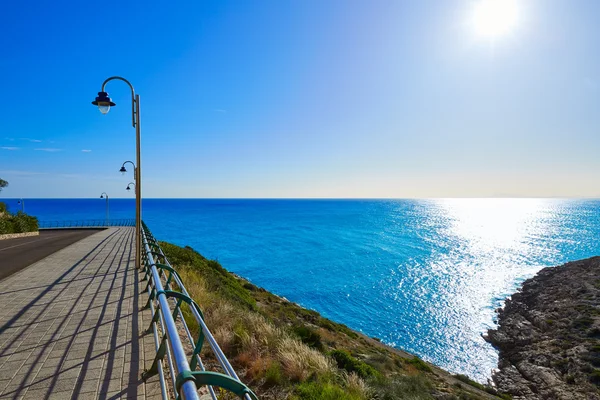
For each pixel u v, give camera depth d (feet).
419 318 108.68
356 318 106.32
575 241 310.04
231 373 6.07
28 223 93.86
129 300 24.29
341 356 29.09
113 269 37.06
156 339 14.25
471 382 65.67
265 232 308.19
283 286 134.51
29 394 11.64
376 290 134.72
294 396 16.10
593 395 57.72
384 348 71.00
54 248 58.13
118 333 17.67
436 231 369.50
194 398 4.12
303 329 33.76
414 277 157.58
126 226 135.64
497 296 135.03
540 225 481.87
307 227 363.76
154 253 27.84
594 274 135.03
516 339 89.92
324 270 161.68
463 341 92.94
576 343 76.69
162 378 10.23
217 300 29.27
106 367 13.78
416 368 56.90
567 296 114.32
